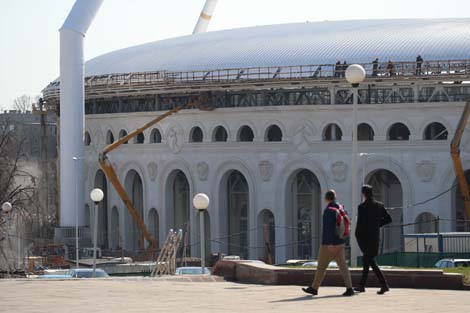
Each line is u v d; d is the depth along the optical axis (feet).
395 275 113.50
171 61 413.18
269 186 382.63
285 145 377.50
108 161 398.42
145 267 318.45
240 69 382.83
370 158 359.05
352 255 157.79
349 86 362.33
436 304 93.20
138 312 87.71
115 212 443.32
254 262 131.75
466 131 344.08
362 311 87.71
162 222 417.69
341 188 364.79
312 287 103.45
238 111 388.78
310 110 370.94
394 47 369.50
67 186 417.49
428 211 349.41
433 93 352.90
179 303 95.25
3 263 391.45
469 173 360.69
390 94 359.87
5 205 301.63
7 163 427.33
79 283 121.49
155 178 420.36
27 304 94.79
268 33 419.33
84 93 426.10
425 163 350.43
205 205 177.17
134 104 431.84
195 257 382.01
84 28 415.64
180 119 408.87
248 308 90.58
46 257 382.63
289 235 380.78
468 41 367.04
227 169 393.50
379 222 105.70
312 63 373.40
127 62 435.94
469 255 214.48
